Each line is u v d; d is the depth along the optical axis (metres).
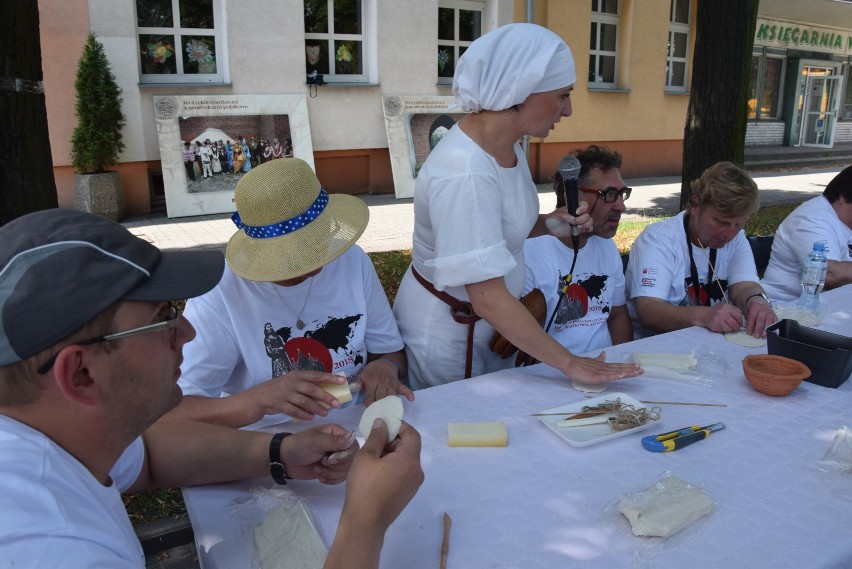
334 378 1.66
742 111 5.56
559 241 2.59
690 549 1.20
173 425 1.50
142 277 0.91
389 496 1.05
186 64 8.99
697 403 1.82
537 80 1.81
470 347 2.23
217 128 8.89
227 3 8.73
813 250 3.04
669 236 2.89
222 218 8.72
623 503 1.31
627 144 12.79
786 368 1.95
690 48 13.53
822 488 1.40
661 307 2.72
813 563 1.16
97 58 7.85
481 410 1.78
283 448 1.43
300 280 1.97
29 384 0.85
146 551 2.65
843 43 18.16
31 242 0.85
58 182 8.27
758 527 1.26
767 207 9.60
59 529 0.79
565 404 1.81
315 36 9.71
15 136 3.05
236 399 1.66
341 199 2.00
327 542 1.27
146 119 8.54
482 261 1.82
